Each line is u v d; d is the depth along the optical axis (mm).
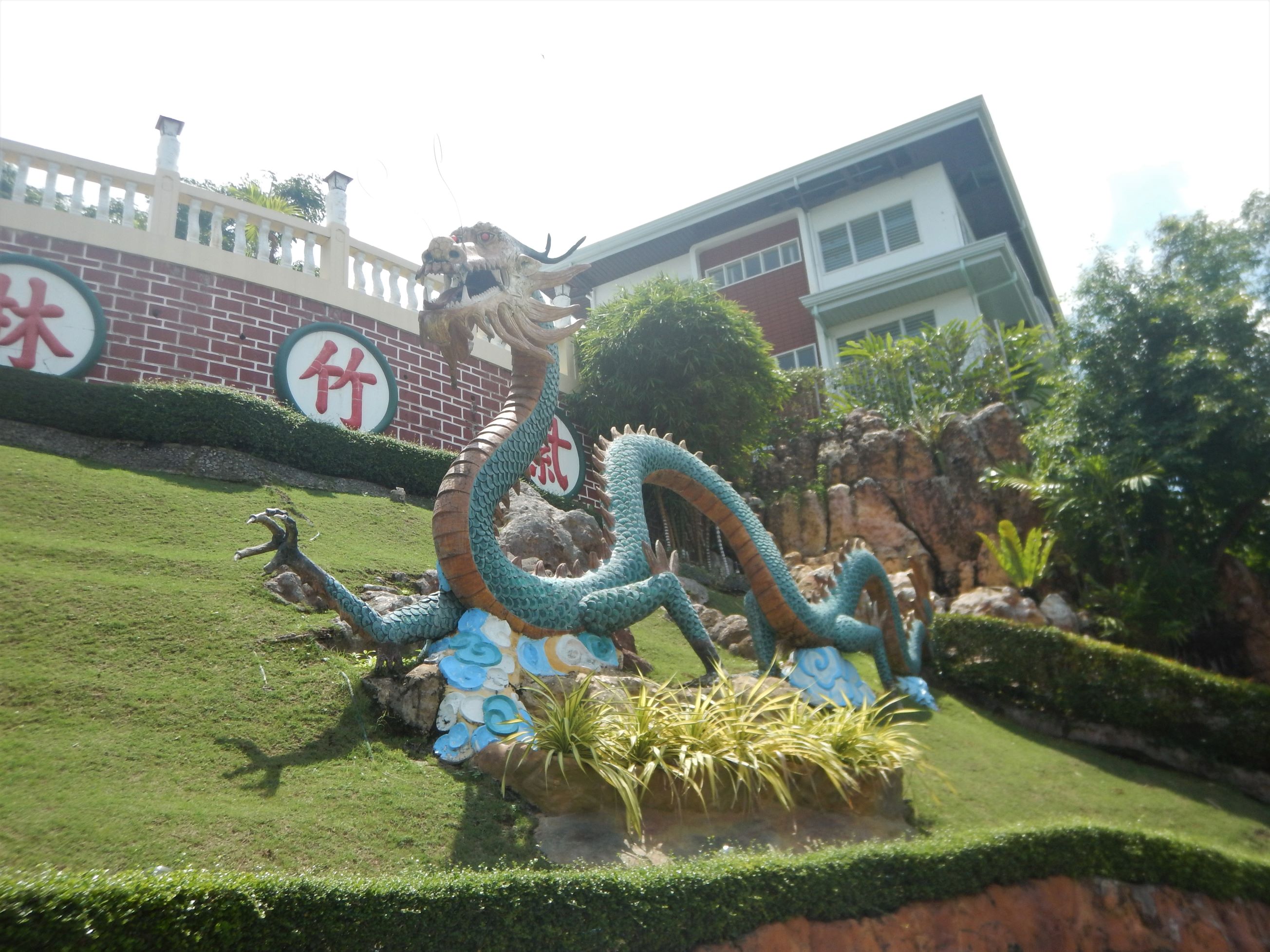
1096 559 17406
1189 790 11180
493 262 8820
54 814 5176
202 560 9555
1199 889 7863
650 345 19234
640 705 7422
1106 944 7121
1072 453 17781
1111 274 18188
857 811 7914
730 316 19859
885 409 23188
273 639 8094
